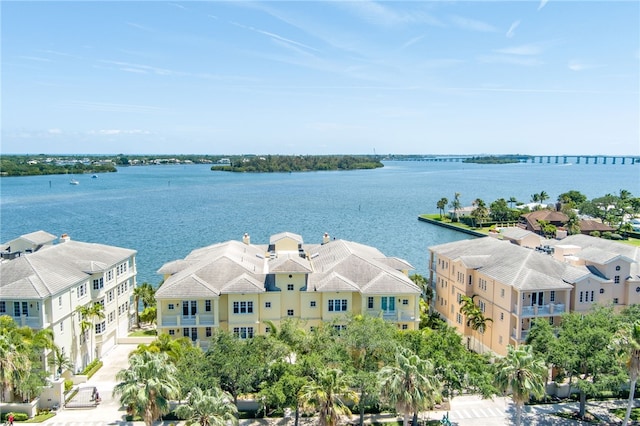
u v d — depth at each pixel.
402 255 147.88
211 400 39.78
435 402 47.50
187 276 66.62
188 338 61.97
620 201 196.38
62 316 59.44
